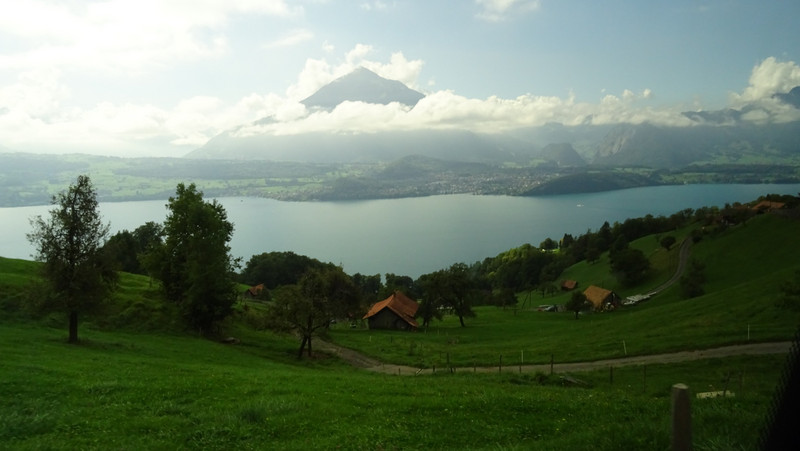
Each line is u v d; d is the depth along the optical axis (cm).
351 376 3309
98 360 3297
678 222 17200
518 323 9312
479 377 3709
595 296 11256
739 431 1341
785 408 870
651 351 4509
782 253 10306
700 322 5291
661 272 12462
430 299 9125
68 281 4119
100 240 4341
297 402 2067
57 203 4234
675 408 805
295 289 5797
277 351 5716
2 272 5969
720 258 11294
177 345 4841
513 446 1431
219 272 6012
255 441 1630
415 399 2216
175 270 6253
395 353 5812
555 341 5816
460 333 8025
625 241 16438
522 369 4469
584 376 3847
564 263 18612
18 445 1566
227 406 2072
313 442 1596
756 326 4734
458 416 1900
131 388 2353
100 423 1816
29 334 4150
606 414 1919
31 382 2328
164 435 1698
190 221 6031
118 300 5984
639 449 1249
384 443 1587
